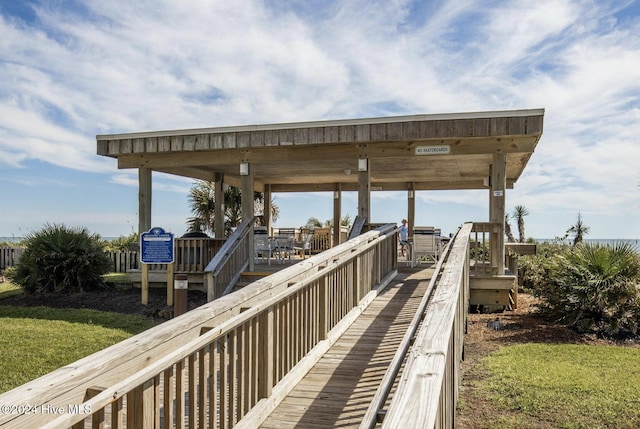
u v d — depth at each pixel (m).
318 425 3.33
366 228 8.99
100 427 1.71
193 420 2.46
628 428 3.82
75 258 9.74
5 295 9.97
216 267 7.85
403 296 7.52
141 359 2.00
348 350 5.00
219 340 2.82
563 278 7.42
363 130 8.64
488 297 8.66
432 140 8.70
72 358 5.66
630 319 6.80
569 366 5.31
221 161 9.65
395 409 1.46
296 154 9.30
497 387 4.69
